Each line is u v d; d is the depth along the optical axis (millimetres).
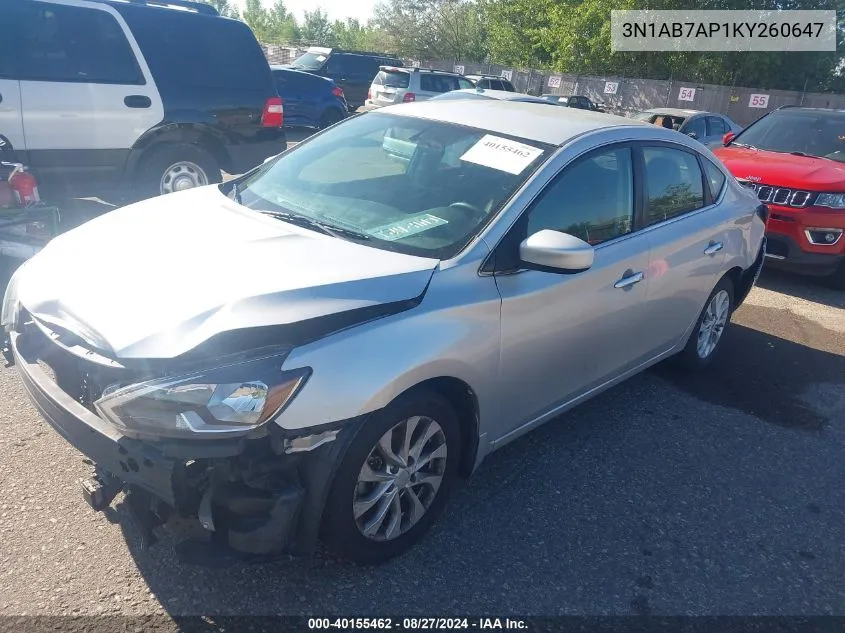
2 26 6324
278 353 2531
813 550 3463
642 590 3070
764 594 3131
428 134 3914
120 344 2521
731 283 5246
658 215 4250
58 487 3312
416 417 2920
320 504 2648
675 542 3402
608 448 4160
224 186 4070
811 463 4258
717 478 3982
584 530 3410
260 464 2504
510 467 3859
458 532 3297
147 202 3842
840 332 6574
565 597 2980
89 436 2572
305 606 2789
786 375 5469
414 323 2830
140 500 2586
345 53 22938
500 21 37312
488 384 3188
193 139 7465
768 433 4551
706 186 4789
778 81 30844
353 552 2883
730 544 3436
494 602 2912
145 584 2812
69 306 2770
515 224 3312
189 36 7309
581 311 3611
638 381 5113
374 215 3449
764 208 5562
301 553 2713
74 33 6668
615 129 4043
